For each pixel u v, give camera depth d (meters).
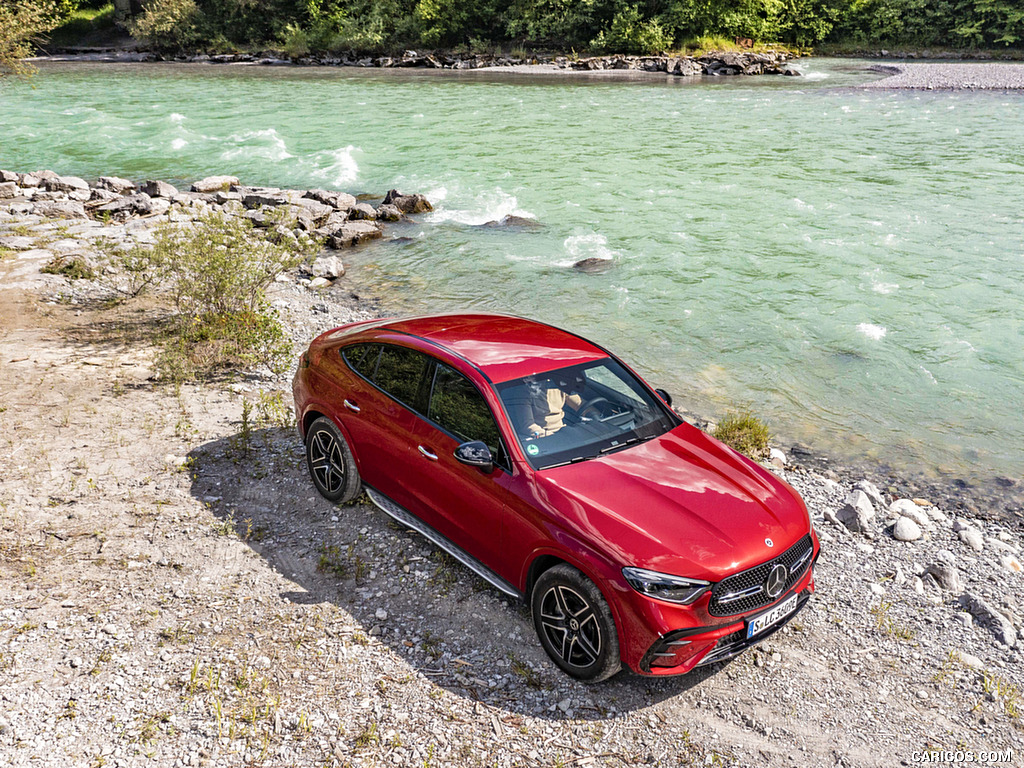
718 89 38.88
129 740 3.82
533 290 12.48
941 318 11.24
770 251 14.35
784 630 4.99
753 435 7.67
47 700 4.04
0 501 5.88
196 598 4.95
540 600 4.47
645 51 52.62
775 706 4.32
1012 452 7.84
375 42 55.31
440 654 4.57
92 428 7.18
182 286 9.64
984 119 28.75
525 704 4.23
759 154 22.94
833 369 9.71
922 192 18.27
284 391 8.35
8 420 7.22
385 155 23.42
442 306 11.70
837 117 29.61
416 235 15.77
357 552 5.53
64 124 28.66
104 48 62.12
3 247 12.91
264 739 3.89
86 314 10.33
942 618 5.22
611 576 4.06
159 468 6.54
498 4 56.59
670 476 4.68
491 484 4.71
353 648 4.58
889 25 56.94
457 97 35.56
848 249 14.37
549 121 29.00
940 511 6.78
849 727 4.21
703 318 11.32
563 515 4.33
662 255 14.23
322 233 15.58
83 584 5.01
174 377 8.47
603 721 4.14
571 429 4.95
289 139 25.86
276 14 59.97
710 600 4.07
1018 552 6.18
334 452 6.00
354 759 3.80
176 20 58.97
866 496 6.75
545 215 17.06
